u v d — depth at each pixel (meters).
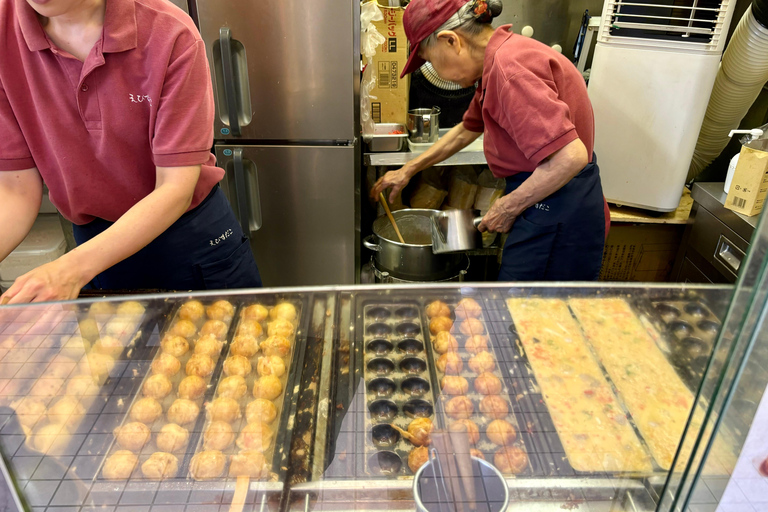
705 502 0.60
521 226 1.64
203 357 0.94
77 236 1.39
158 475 0.75
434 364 0.94
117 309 0.94
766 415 0.53
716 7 2.05
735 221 1.79
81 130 1.12
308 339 0.98
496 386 0.87
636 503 0.69
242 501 0.72
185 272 1.44
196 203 1.38
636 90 2.01
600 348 0.91
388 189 2.53
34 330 0.87
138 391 0.87
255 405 0.86
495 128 1.58
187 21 1.10
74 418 0.81
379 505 0.71
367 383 0.91
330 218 2.29
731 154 2.38
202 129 1.11
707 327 0.93
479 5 1.44
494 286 1.02
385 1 2.29
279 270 2.42
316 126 2.13
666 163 2.06
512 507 0.69
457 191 2.52
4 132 1.10
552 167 1.42
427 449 0.78
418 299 1.03
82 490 0.72
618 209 2.27
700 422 0.62
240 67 2.06
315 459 0.78
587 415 0.82
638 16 1.94
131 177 1.20
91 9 1.00
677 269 2.18
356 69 2.03
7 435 0.77
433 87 2.62
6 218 1.12
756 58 1.93
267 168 2.20
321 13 1.94
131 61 1.05
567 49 2.61
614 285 1.00
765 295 0.51
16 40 1.03
